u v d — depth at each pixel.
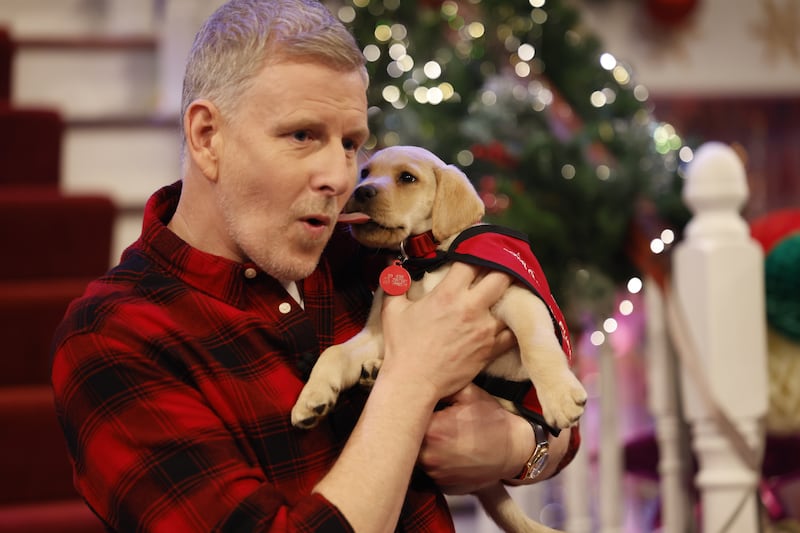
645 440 2.98
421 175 1.68
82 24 4.55
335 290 1.66
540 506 3.21
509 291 1.57
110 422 1.33
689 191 2.59
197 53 1.49
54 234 3.29
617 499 2.81
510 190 2.75
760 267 2.49
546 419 1.47
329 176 1.41
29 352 2.92
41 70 4.05
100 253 3.32
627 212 2.83
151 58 4.09
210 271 1.47
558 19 3.23
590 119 3.11
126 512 1.30
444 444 1.51
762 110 5.60
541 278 1.62
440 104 3.04
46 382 2.94
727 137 5.63
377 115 3.03
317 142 1.43
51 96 4.05
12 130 3.64
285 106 1.40
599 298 2.79
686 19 5.20
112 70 4.08
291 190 1.41
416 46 3.24
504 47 3.23
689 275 2.54
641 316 4.40
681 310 2.56
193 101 1.48
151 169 3.71
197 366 1.38
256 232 1.44
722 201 2.54
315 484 1.43
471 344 1.48
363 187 1.67
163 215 1.63
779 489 3.17
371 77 3.19
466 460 1.52
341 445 1.49
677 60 5.20
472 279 1.55
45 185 3.66
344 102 1.43
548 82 3.18
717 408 2.46
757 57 5.24
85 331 1.40
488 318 1.52
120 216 3.43
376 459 1.34
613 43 5.18
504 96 2.99
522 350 1.52
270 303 1.51
